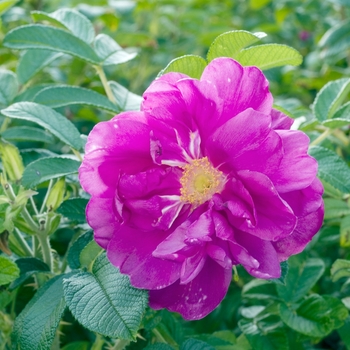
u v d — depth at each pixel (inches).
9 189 13.4
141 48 24.8
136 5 24.5
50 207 14.1
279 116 12.5
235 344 15.7
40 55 18.5
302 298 15.9
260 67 14.4
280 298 15.8
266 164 11.7
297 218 11.9
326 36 22.3
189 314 12.3
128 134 11.8
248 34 13.5
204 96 11.8
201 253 11.8
